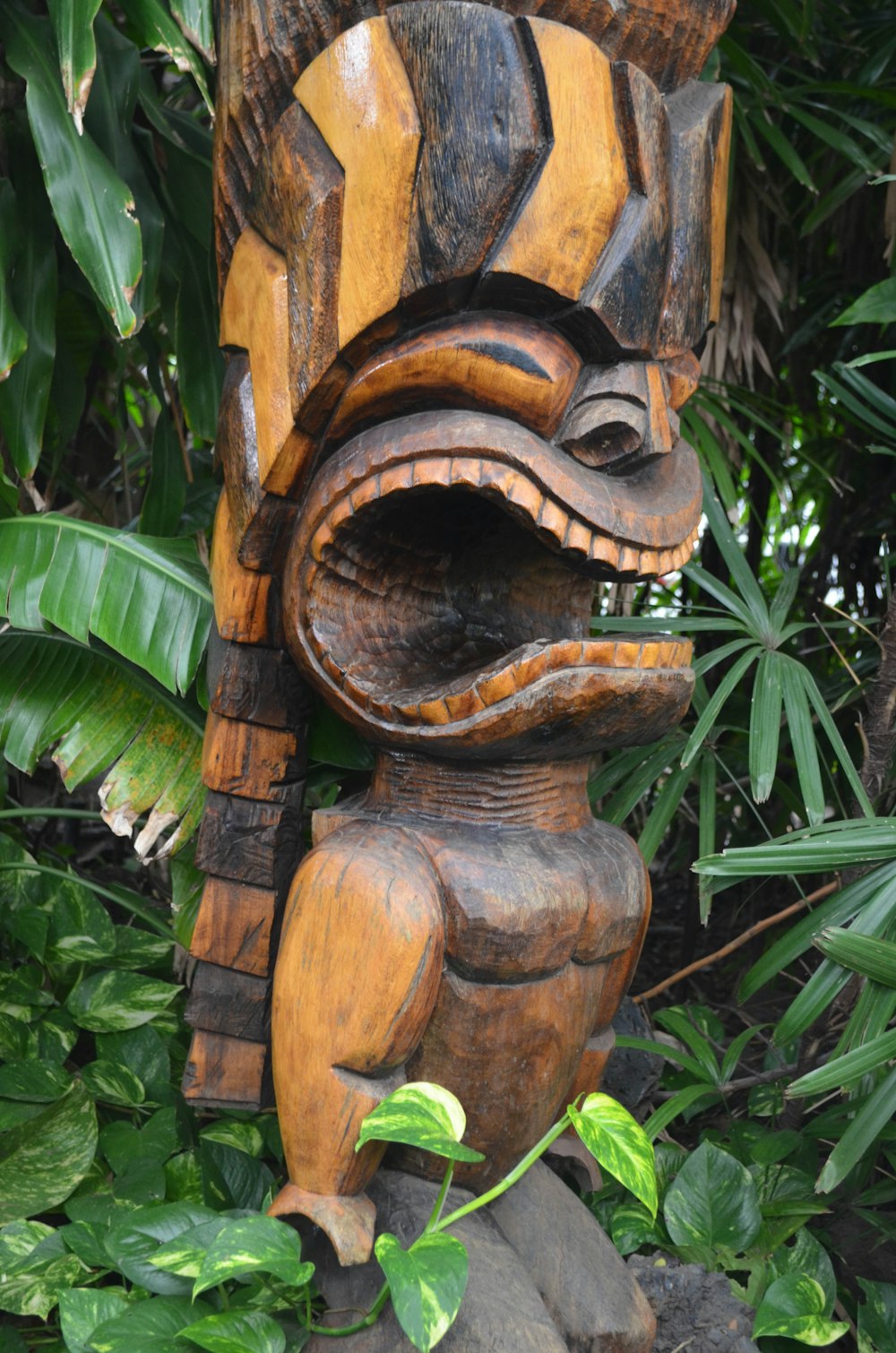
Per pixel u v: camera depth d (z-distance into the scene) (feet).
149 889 10.23
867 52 9.39
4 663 6.34
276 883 5.08
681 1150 6.41
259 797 5.03
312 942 4.39
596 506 4.24
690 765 6.90
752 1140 6.74
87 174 5.60
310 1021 4.35
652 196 4.27
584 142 4.12
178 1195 5.68
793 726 6.20
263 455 4.56
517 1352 4.21
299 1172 4.42
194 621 5.77
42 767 10.77
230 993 5.07
